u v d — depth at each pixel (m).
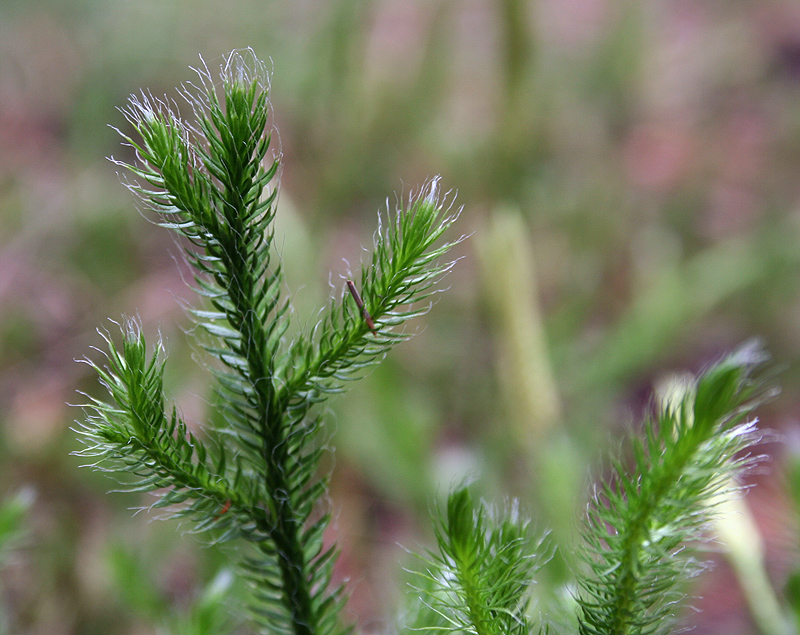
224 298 0.19
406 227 0.19
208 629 0.23
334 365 0.20
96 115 0.65
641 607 0.19
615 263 0.63
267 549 0.20
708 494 0.19
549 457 0.31
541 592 0.25
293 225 0.47
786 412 0.53
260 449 0.20
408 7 0.90
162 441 0.19
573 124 0.74
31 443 0.43
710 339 0.58
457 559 0.19
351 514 0.42
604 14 0.89
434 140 0.65
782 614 0.25
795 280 0.58
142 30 0.72
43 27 0.77
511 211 0.36
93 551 0.37
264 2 0.75
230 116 0.19
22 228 0.59
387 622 0.23
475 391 0.49
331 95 0.63
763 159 0.79
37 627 0.35
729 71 0.92
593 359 0.49
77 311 0.55
